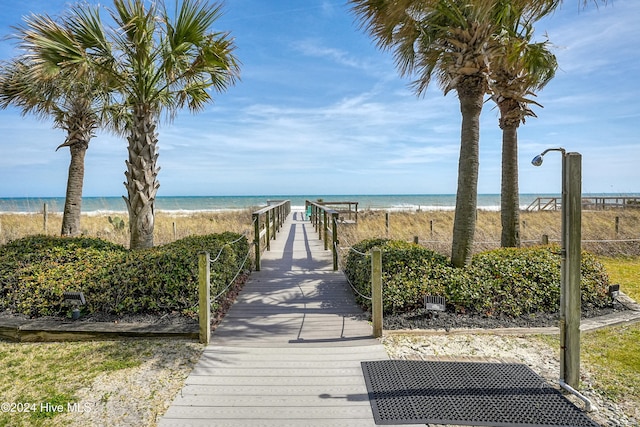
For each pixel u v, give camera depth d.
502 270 4.60
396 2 4.18
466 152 4.64
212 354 3.31
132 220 5.55
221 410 2.43
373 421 2.29
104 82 5.43
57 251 4.99
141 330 3.69
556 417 2.31
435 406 2.44
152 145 5.57
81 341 3.66
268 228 8.66
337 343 3.55
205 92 6.42
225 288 4.64
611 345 3.51
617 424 2.27
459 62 4.53
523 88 5.84
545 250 5.23
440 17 4.88
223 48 5.14
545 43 5.96
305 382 2.79
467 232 4.63
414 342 3.57
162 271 4.25
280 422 2.30
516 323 4.02
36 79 4.81
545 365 3.08
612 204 19.92
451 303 4.25
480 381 2.77
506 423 2.25
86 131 7.35
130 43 5.09
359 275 4.93
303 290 5.36
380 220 14.96
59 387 2.74
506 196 6.09
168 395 2.62
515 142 6.08
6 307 4.24
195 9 4.86
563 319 2.65
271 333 3.81
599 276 4.81
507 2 4.73
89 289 4.21
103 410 2.44
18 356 3.32
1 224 11.09
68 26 4.66
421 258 4.77
